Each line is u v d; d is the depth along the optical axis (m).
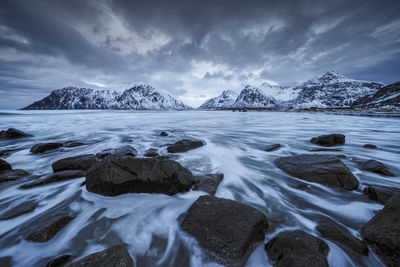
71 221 3.21
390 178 4.94
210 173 5.38
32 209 3.61
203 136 13.33
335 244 2.57
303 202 3.92
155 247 2.68
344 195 4.11
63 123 24.23
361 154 7.68
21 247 2.62
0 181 4.88
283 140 11.42
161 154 7.82
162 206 3.68
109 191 4.02
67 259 2.44
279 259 2.27
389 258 2.21
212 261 2.39
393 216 2.46
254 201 4.00
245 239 2.46
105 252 2.26
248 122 25.70
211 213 2.96
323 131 15.63
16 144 10.74
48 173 5.84
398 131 15.23
